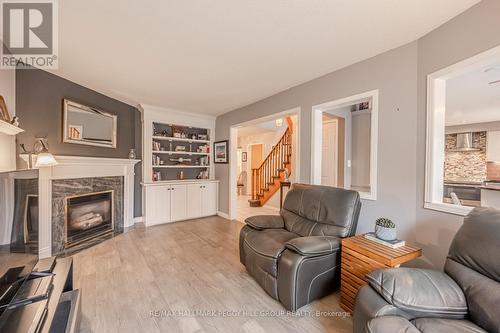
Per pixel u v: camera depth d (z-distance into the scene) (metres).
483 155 6.25
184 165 5.06
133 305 1.92
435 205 1.92
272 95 3.75
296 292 1.81
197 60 2.52
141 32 1.98
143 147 4.49
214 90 3.54
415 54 2.10
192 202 4.90
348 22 1.85
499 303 1.03
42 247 2.77
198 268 2.60
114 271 2.51
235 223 4.59
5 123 1.86
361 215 2.52
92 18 1.79
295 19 1.81
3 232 1.17
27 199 1.45
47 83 2.88
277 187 6.18
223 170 5.18
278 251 2.01
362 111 4.45
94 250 3.10
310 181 3.10
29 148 2.67
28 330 1.05
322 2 1.62
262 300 2.01
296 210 2.71
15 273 1.28
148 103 4.30
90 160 3.38
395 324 1.03
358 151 4.58
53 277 1.53
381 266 1.61
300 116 3.25
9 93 2.39
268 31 1.97
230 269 2.58
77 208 3.38
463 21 1.72
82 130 3.35
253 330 1.65
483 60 1.61
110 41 2.13
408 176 2.14
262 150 8.13
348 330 1.65
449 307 1.15
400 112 2.20
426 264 1.82
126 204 4.19
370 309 1.21
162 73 2.88
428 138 1.99
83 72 2.87
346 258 1.88
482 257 1.19
